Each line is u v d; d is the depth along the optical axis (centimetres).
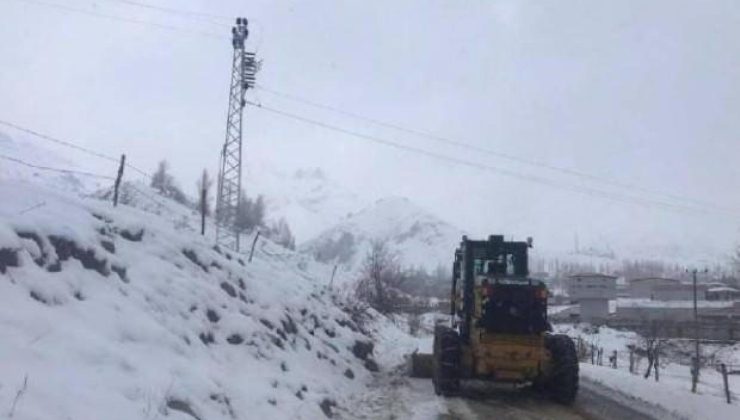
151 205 3138
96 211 1228
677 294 8731
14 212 972
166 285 1180
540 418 1325
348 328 2064
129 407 734
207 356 1084
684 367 3659
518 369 1509
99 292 992
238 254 1978
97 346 829
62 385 704
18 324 775
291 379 1261
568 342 1530
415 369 1898
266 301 1566
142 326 971
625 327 6184
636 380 1827
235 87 3444
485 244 1692
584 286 7575
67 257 1000
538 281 1543
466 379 1559
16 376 677
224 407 924
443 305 5069
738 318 6306
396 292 4519
